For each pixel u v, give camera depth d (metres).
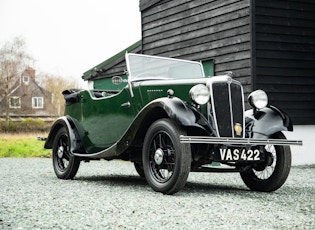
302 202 4.40
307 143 9.09
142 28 11.77
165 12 10.95
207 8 9.67
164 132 4.73
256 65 8.48
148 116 4.99
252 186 5.38
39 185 5.59
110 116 5.90
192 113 4.66
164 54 10.98
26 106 30.86
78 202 4.23
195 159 4.96
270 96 8.59
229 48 9.07
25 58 30.61
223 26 9.23
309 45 9.02
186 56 10.25
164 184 4.73
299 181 6.27
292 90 8.80
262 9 8.62
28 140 15.49
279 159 5.14
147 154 4.95
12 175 6.95
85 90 6.37
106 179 6.51
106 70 13.70
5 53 30.19
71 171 6.32
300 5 8.98
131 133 5.14
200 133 4.77
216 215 3.65
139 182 6.08
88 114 6.30
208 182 6.19
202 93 4.72
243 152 4.86
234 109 4.92
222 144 4.77
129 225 3.27
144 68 5.75
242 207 4.03
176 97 4.92
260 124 5.12
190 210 3.84
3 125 20.06
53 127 6.65
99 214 3.66
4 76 30.02
